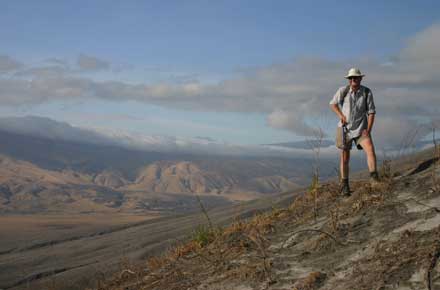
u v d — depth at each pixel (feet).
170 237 50.85
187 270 26.22
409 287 16.01
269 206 44.91
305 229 24.32
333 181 31.58
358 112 26.08
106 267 43.83
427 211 20.65
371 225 21.67
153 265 30.71
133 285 28.02
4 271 57.31
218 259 25.50
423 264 16.72
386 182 25.18
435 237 18.13
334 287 17.75
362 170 36.83
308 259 21.02
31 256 67.51
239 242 26.63
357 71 25.63
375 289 16.49
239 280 21.58
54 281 44.24
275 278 20.29
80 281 41.88
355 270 18.30
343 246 20.86
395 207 22.30
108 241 67.21
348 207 24.67
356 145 26.68
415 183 24.18
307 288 18.34
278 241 24.49
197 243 30.04
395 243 18.89
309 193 29.60
